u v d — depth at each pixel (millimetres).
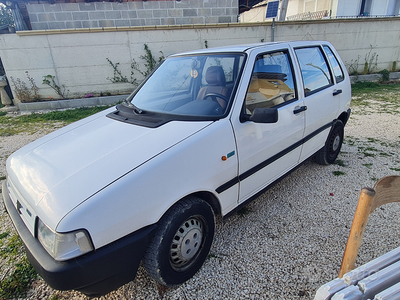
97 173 1926
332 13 15672
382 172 4004
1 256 2701
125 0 9422
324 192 3578
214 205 2443
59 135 2709
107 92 9492
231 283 2279
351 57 11336
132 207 1836
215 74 2764
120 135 2365
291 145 3145
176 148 2088
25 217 2045
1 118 8055
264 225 2992
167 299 2168
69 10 9203
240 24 9656
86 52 8930
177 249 2143
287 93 3076
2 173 4484
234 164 2441
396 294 1300
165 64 3379
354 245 1491
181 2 9773
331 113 3820
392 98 8609
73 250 1663
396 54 11727
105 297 2225
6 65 8586
